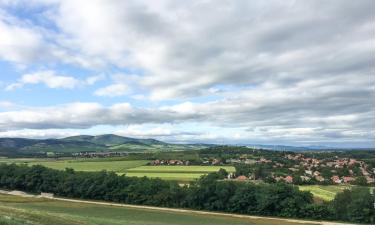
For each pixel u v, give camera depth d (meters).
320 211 110.31
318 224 99.56
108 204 128.12
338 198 110.81
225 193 122.06
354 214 106.44
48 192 155.12
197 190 125.38
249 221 97.44
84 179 147.12
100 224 55.69
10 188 165.75
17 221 37.66
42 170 162.50
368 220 105.25
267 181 166.88
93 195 143.62
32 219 41.69
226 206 121.50
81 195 147.00
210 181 127.19
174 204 129.12
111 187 141.00
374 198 106.88
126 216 94.69
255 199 118.06
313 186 168.00
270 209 115.50
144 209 117.12
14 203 108.75
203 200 124.62
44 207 103.88
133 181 141.88
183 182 144.50
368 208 105.69
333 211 109.50
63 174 156.12
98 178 145.50
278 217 112.19
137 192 135.12
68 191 148.12
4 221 35.88
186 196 126.62
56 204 115.75
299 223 100.00
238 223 89.81
